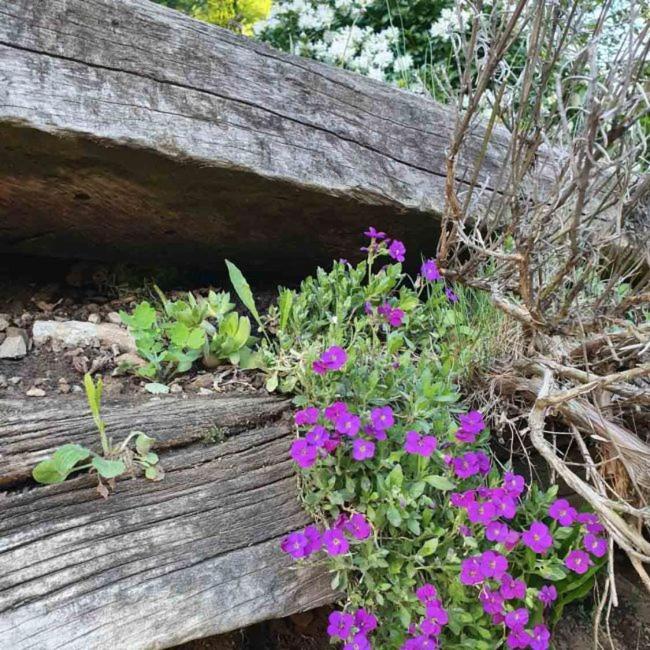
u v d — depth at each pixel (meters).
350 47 0.97
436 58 1.01
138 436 0.45
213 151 0.52
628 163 0.45
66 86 0.46
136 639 0.40
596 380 0.44
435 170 0.65
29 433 0.44
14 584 0.39
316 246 0.67
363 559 0.46
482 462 0.49
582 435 0.61
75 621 0.39
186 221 0.58
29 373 0.52
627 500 0.51
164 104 0.50
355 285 0.60
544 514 0.50
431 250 0.72
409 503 0.45
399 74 0.97
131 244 0.61
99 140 0.47
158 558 0.43
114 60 0.49
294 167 0.56
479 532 0.47
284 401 0.54
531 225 0.50
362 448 0.46
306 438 0.46
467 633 0.48
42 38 0.46
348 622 0.44
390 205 0.61
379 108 0.63
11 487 0.41
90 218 0.56
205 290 0.68
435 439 0.46
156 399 0.51
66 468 0.41
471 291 0.67
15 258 0.63
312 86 0.59
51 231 0.57
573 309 0.53
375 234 0.60
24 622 0.38
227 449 0.49
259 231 0.62
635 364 0.53
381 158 0.62
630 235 0.51
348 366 0.51
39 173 0.49
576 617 0.60
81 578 0.40
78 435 0.45
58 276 0.64
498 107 0.49
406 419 0.51
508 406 0.56
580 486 0.44
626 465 0.48
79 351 0.55
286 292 0.57
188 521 0.45
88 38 0.48
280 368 0.54
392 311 0.55
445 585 0.47
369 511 0.46
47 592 0.39
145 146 0.49
